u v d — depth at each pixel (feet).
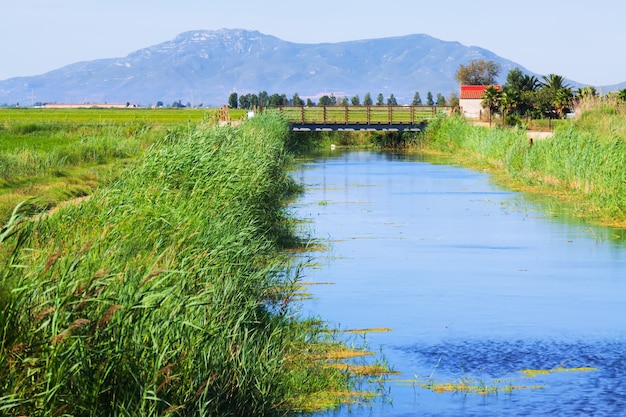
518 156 188.44
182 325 39.34
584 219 116.98
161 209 65.82
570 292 71.87
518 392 46.75
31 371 30.76
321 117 324.39
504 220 116.47
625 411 43.70
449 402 45.16
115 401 33.88
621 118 191.11
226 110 268.41
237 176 86.63
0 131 246.88
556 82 425.28
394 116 374.22
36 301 34.35
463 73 578.25
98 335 34.14
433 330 59.57
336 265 83.41
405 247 94.02
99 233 57.62
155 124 281.33
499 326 60.80
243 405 40.52
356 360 52.42
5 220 77.97
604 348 55.26
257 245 69.51
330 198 144.25
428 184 169.99
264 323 55.31
